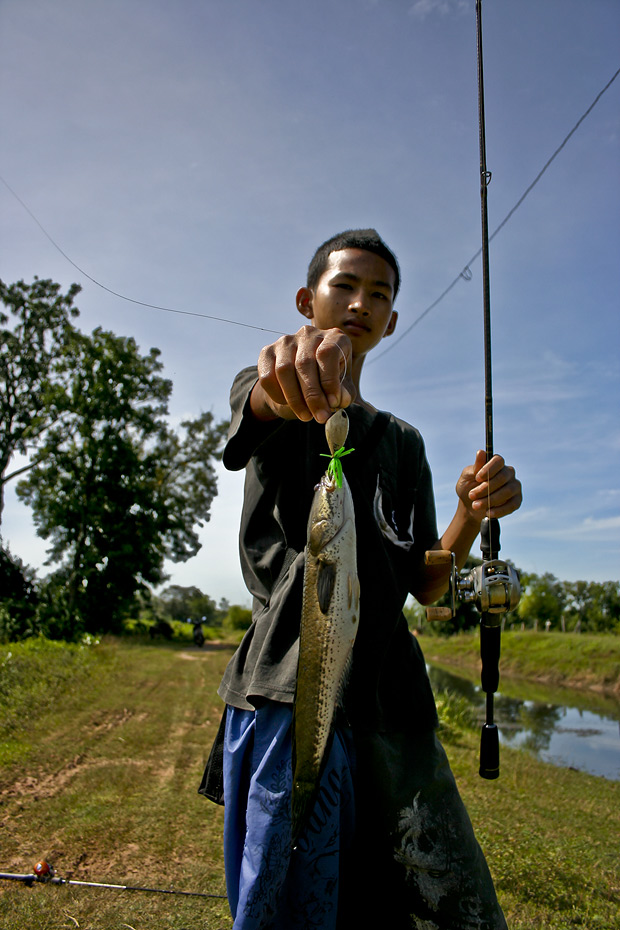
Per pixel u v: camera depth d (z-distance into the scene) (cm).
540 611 4838
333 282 270
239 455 215
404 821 224
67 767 657
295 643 213
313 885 202
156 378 3416
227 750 217
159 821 505
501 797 636
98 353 3234
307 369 164
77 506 3259
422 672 256
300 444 234
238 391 233
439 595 282
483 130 281
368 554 237
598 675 2641
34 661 1331
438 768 239
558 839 507
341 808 220
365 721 227
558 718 1619
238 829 210
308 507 231
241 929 187
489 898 224
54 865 420
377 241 272
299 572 219
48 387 3316
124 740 782
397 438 276
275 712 206
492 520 253
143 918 349
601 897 400
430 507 289
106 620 3319
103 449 3234
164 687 1273
